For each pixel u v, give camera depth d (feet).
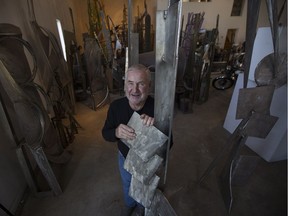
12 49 4.12
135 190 2.75
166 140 2.10
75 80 11.42
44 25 8.27
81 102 11.37
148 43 14.75
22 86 4.24
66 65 8.54
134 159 2.36
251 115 4.18
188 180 5.82
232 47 17.37
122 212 4.54
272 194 5.31
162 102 1.95
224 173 5.41
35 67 4.54
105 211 4.85
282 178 5.83
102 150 7.11
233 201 5.10
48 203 5.04
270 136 6.26
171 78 1.74
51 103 5.83
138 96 2.94
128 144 2.40
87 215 4.75
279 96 5.70
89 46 9.51
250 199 5.16
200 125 9.02
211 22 17.58
